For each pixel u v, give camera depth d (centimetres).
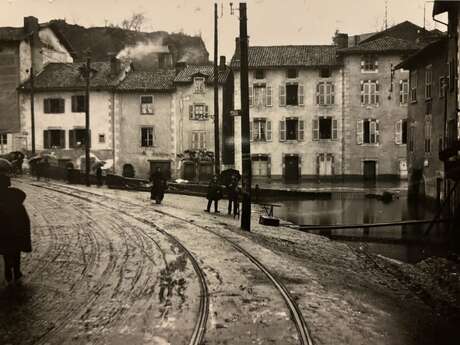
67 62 5881
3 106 5231
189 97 5069
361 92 4950
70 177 3741
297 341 682
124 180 3484
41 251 1248
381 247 1762
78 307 821
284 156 5044
